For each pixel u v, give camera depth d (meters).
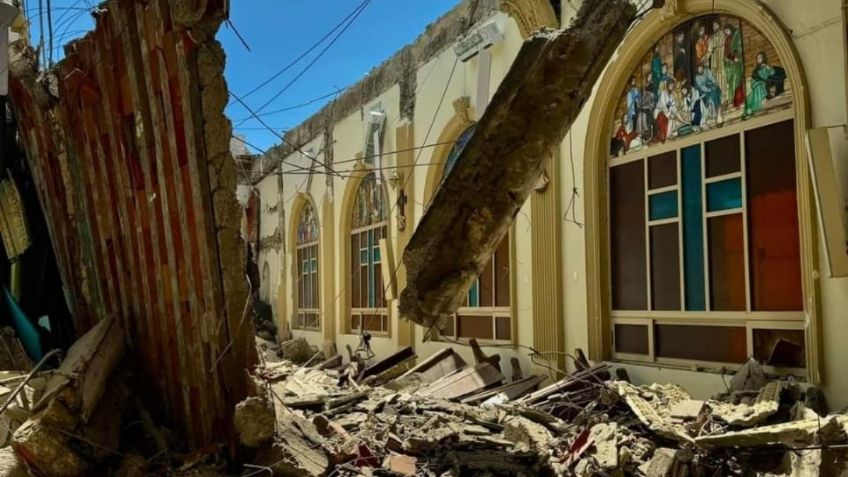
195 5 5.93
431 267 6.77
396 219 15.90
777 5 7.61
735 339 8.27
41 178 9.26
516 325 11.85
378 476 6.38
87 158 8.12
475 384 11.06
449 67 13.83
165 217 6.88
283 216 24.19
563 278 10.76
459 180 6.75
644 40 9.42
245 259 6.65
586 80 6.65
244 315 6.54
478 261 6.84
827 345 7.05
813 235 7.16
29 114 9.03
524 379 10.87
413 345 15.31
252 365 6.64
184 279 6.87
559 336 10.70
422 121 14.90
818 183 6.85
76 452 5.91
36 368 6.23
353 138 18.53
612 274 10.13
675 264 9.09
